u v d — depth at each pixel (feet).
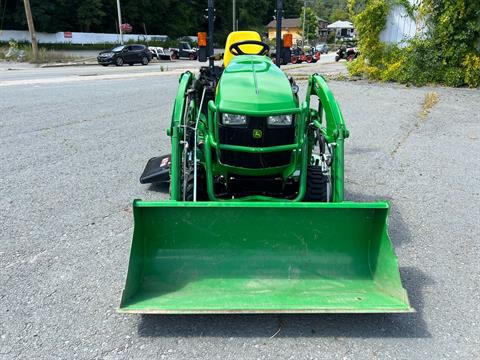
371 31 52.37
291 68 80.84
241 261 11.59
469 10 46.26
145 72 75.51
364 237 11.73
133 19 193.36
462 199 18.67
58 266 13.20
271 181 13.39
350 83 51.83
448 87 49.03
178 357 9.68
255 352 9.86
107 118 33.27
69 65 101.81
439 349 10.00
